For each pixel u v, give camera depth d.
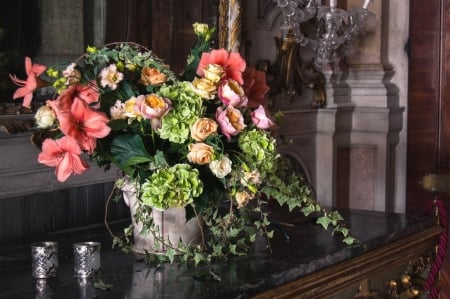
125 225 2.73
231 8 3.16
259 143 2.15
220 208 2.91
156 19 2.92
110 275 2.06
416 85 4.41
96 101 2.04
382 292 2.65
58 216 2.62
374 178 4.31
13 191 2.47
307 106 3.98
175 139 2.04
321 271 2.24
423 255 2.84
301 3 3.63
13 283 1.98
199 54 2.25
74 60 2.62
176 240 2.21
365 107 4.29
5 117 2.39
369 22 4.31
